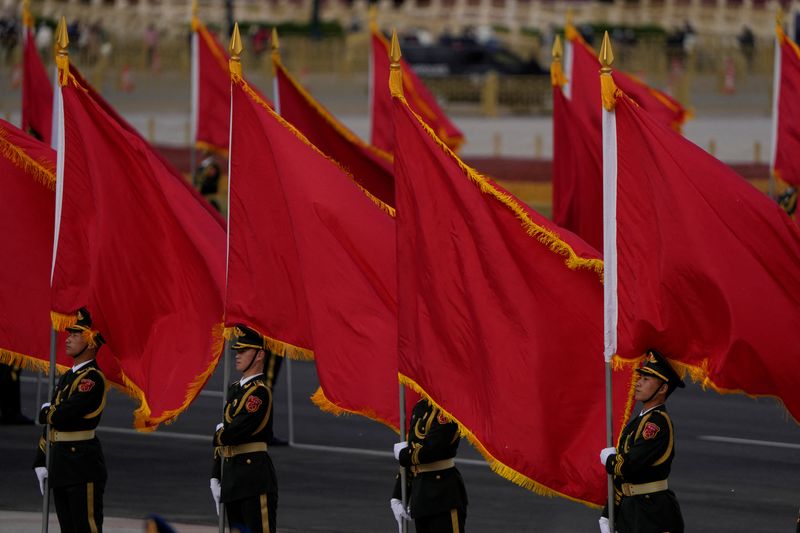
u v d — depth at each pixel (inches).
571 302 1089.4
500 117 5713.6
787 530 1430.9
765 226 1021.8
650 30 7367.1
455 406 1103.6
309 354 1232.8
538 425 1085.8
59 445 1230.9
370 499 1565.0
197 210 1277.1
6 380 1951.3
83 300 1270.9
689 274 1024.9
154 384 1250.0
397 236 1127.6
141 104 5684.1
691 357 1042.1
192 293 1259.8
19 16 6678.2
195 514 1496.1
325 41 6569.9
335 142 1716.3
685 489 1606.8
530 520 1477.6
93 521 1243.2
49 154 1382.9
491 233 1101.7
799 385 1023.0
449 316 1112.8
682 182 1029.2
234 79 1232.2
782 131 2197.3
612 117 1050.7
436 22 7780.5
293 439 1886.1
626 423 1074.1
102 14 7509.8
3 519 1441.9
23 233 1378.0
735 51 6648.6
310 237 1204.5
